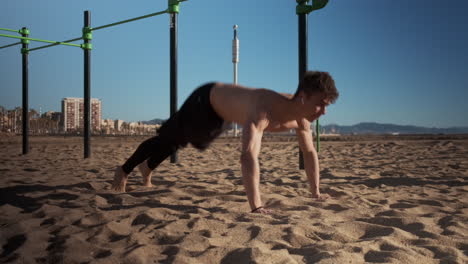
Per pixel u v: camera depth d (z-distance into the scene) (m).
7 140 17.94
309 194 3.16
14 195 3.06
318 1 4.39
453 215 2.29
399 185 3.71
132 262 1.48
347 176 4.35
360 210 2.42
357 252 1.58
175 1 5.87
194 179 4.03
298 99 2.23
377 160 6.38
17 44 8.49
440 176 4.29
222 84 2.55
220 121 2.56
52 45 7.63
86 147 7.30
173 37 5.93
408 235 1.85
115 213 2.31
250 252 1.53
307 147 2.81
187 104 2.63
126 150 9.48
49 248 1.69
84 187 3.44
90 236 1.87
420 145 9.84
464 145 9.45
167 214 2.31
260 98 2.29
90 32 7.29
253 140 2.23
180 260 1.47
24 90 8.52
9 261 1.53
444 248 1.63
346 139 18.70
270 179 4.09
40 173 4.54
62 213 2.35
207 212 2.37
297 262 1.49
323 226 1.96
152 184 3.66
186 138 2.71
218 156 7.62
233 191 3.20
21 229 1.99
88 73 7.34
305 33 4.59
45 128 55.72
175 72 5.94
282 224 1.99
